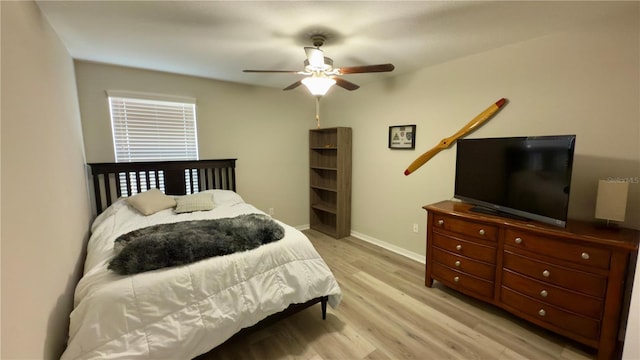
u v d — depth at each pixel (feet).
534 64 7.67
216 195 11.18
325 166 15.66
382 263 10.95
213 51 8.58
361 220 13.89
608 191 6.15
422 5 5.79
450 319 7.37
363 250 12.37
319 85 7.63
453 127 9.73
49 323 4.53
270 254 6.42
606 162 6.70
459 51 8.65
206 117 12.21
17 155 3.78
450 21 6.55
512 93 8.16
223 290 5.61
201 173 12.30
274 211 14.82
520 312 6.90
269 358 6.05
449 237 8.30
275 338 6.69
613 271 5.52
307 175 15.87
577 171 7.11
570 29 6.99
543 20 6.54
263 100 13.84
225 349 6.31
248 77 11.84
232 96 12.86
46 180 4.95
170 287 5.10
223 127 12.74
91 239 7.52
